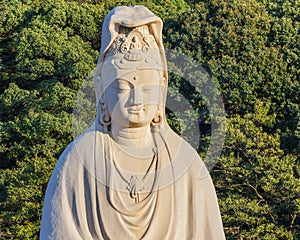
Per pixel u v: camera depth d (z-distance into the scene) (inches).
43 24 1932.8
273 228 1477.6
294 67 1769.2
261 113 1678.2
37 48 1844.2
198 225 476.7
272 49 1774.1
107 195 465.4
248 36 1775.3
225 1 1822.1
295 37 1822.1
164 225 467.8
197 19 1801.2
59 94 1728.6
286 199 1494.8
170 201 470.9
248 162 1520.7
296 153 1626.5
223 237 480.1
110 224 462.9
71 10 1977.1
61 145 1652.3
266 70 1740.9
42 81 1795.0
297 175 1558.8
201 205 478.9
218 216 481.7
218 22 1795.0
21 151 1649.9
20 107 1744.6
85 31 1963.6
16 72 1849.2
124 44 472.1
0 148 1657.2
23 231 1504.7
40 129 1648.6
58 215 464.4
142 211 466.0
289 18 1879.9
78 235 461.7
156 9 1948.8
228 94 1697.8
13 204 1539.1
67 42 1879.9
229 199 1470.2
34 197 1549.0
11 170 1585.9
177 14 1860.2
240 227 1473.9
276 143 1558.8
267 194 1507.1
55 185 470.0
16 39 1884.8
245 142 1518.2
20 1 2078.0
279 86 1734.7
